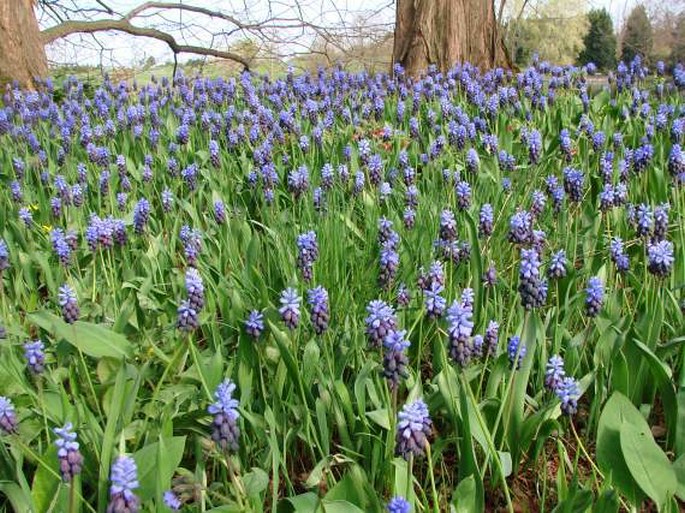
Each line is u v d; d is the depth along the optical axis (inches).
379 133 80.3
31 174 70.9
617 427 25.8
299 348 35.7
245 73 108.3
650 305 35.4
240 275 43.2
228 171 66.0
